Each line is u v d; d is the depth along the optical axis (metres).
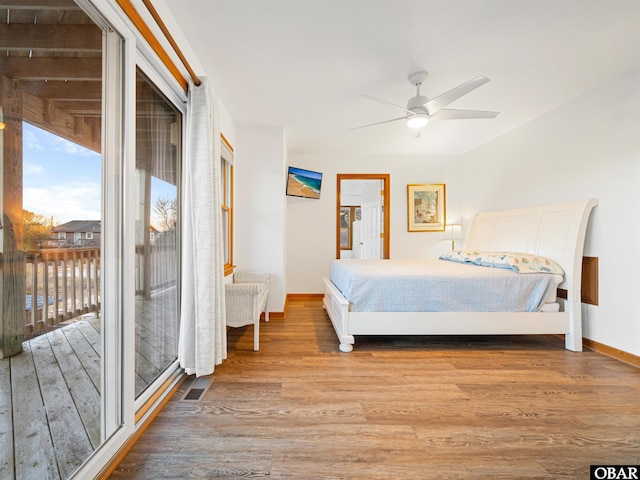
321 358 2.54
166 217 2.06
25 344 1.06
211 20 1.88
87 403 1.27
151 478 1.23
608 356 2.60
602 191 2.70
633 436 1.52
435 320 2.73
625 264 2.51
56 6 1.12
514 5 1.76
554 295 2.83
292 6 1.76
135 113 1.51
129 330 1.43
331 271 4.19
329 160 5.21
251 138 3.80
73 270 1.21
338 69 2.45
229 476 1.25
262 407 1.77
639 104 2.41
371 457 1.37
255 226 3.81
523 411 1.75
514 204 3.86
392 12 1.81
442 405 1.81
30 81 1.05
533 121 3.52
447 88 2.76
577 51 2.21
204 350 2.04
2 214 0.98
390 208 5.24
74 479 1.12
